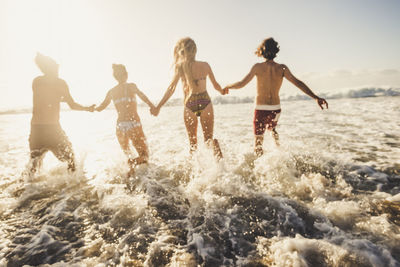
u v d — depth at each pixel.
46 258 1.61
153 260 1.56
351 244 1.55
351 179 2.67
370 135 4.68
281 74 3.31
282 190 2.50
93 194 2.63
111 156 4.12
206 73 3.31
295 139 4.52
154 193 2.59
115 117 11.96
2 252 1.67
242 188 2.56
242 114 9.79
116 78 3.35
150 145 4.73
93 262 1.56
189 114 3.30
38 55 3.03
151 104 3.49
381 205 2.03
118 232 1.91
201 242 1.74
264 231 1.84
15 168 3.58
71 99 3.34
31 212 2.26
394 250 1.50
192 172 3.17
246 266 1.48
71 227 1.99
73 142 5.37
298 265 1.41
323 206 2.10
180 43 3.22
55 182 2.98
